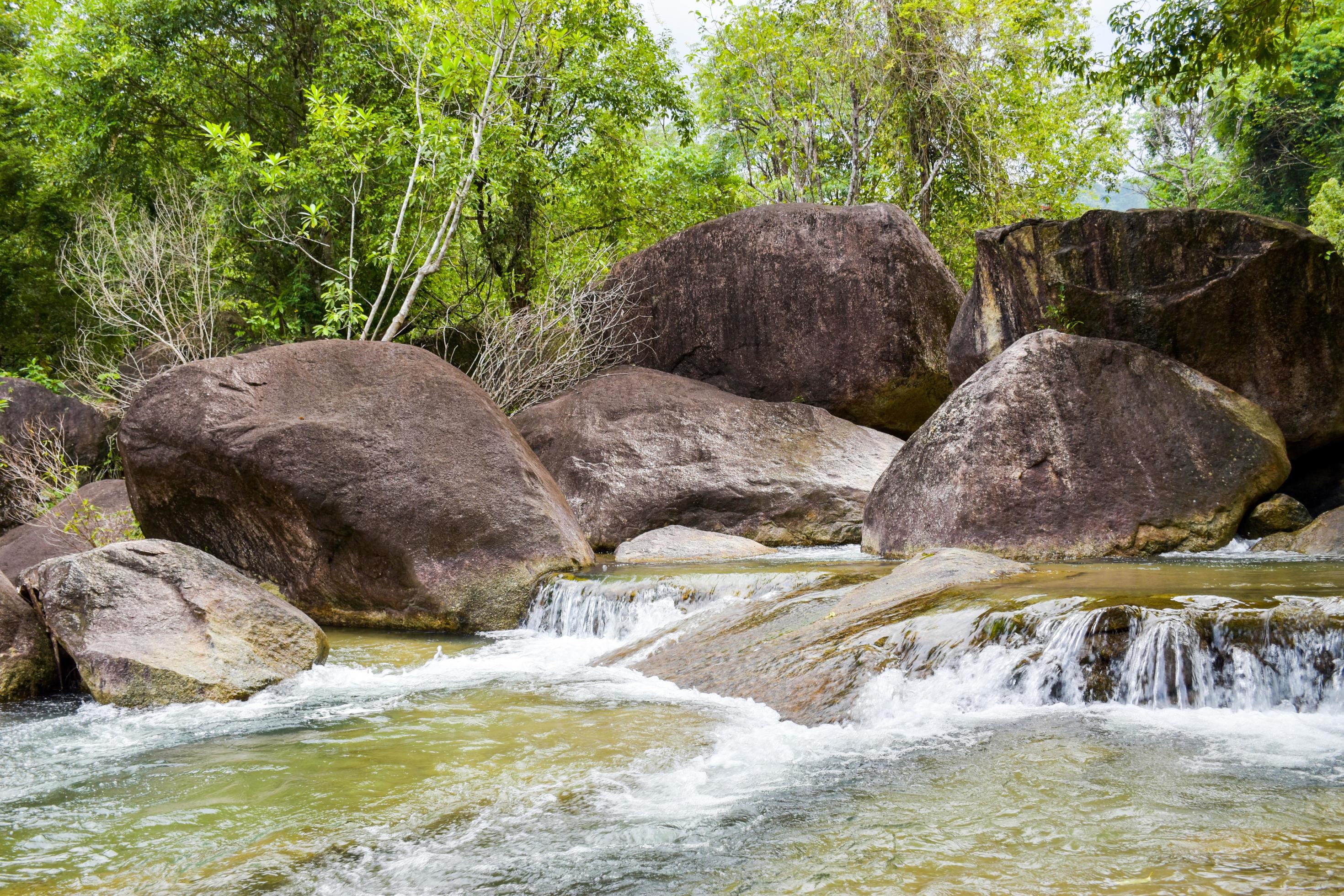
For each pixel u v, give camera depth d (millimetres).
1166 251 10047
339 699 6176
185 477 9367
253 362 9680
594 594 8305
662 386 13867
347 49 16781
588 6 18188
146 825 3838
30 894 3178
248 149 14648
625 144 20594
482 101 15078
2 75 21719
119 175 18078
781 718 5188
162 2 17016
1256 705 4816
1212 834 3172
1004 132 21094
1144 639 5039
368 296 17828
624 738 4875
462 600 8797
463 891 3084
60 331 22547
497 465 9430
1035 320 10875
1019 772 3988
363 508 8969
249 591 7172
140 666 6219
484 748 4789
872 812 3609
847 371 14109
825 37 20516
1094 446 9172
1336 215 23531
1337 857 2922
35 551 10594
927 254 14375
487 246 18562
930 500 9594
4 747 5172
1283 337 9695
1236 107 30312
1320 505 9867
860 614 6336
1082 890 2764
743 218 15141
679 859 3256
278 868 3340
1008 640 5352
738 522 12086
